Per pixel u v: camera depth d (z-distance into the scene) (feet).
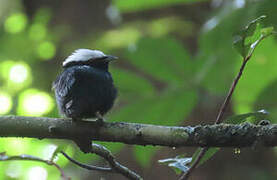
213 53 33.42
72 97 24.31
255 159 51.06
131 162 50.85
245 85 37.42
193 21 54.85
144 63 32.99
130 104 31.32
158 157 50.62
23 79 63.77
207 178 50.34
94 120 24.64
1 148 30.40
